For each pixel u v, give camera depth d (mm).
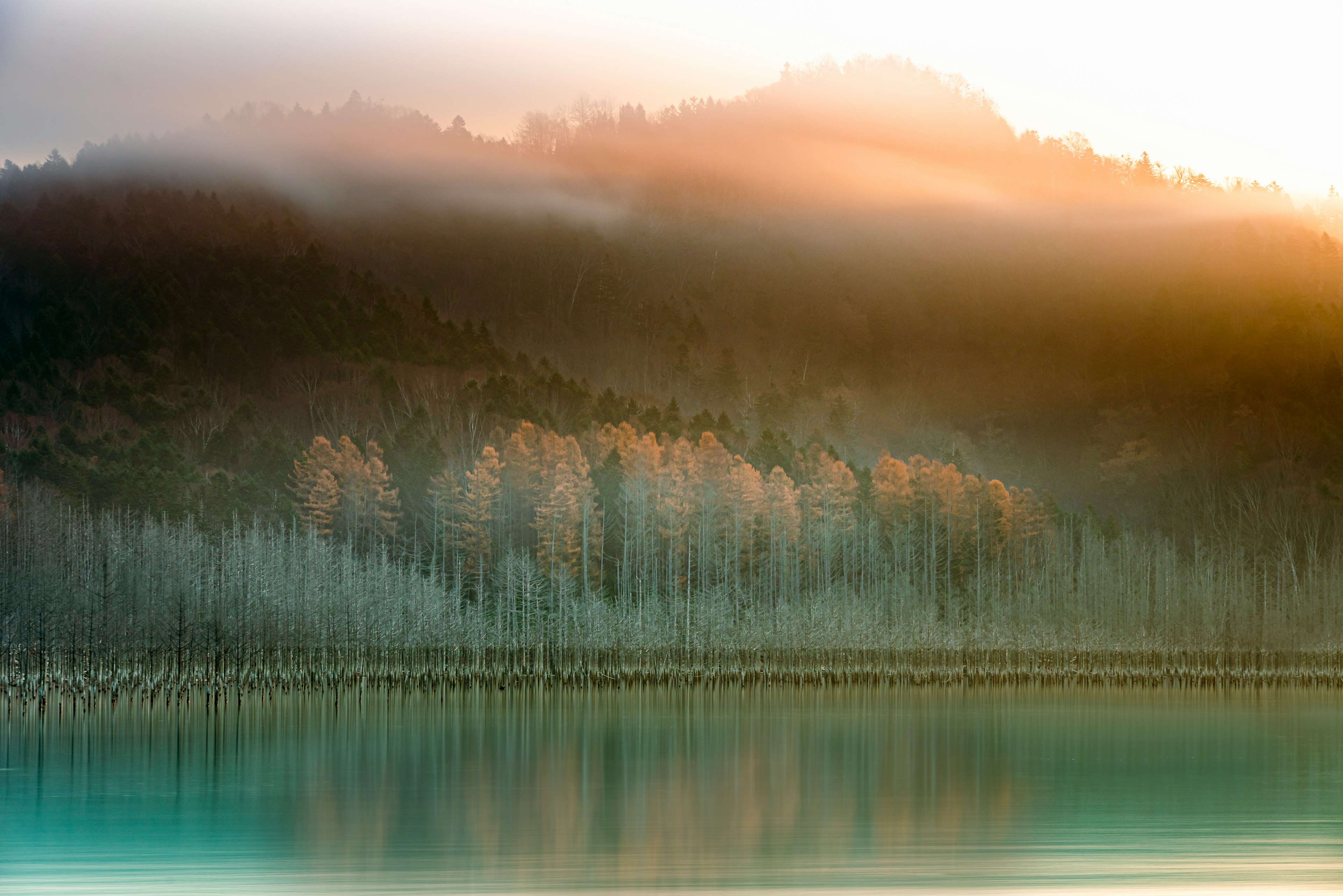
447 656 103188
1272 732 69438
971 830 40375
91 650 82625
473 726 70750
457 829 40281
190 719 72188
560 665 105000
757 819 42375
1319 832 40062
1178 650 116500
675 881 33062
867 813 43531
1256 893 31578
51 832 39375
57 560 92312
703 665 106562
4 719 70688
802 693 96312
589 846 37719
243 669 91375
